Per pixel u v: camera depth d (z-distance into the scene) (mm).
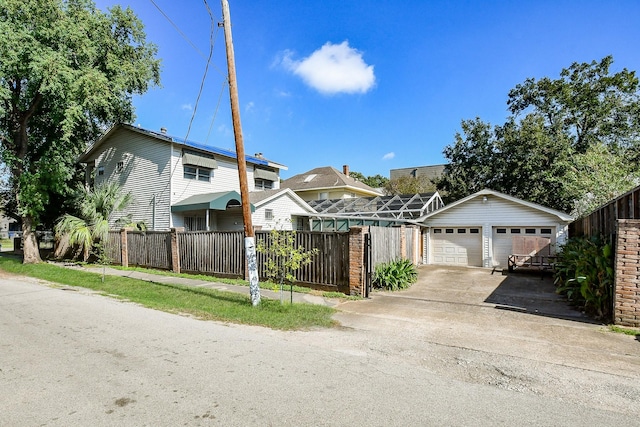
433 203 22125
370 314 7047
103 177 20562
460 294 9461
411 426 2945
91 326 6023
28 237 15758
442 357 4656
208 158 18750
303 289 9508
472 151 25844
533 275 13750
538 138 21516
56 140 16969
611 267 6480
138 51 19016
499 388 3717
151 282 10742
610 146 21875
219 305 7543
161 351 4762
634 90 22266
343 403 3340
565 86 23219
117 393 3521
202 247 12133
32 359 4449
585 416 3143
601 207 8914
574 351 4898
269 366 4254
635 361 4531
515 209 16328
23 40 13336
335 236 9273
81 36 14680
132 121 19828
